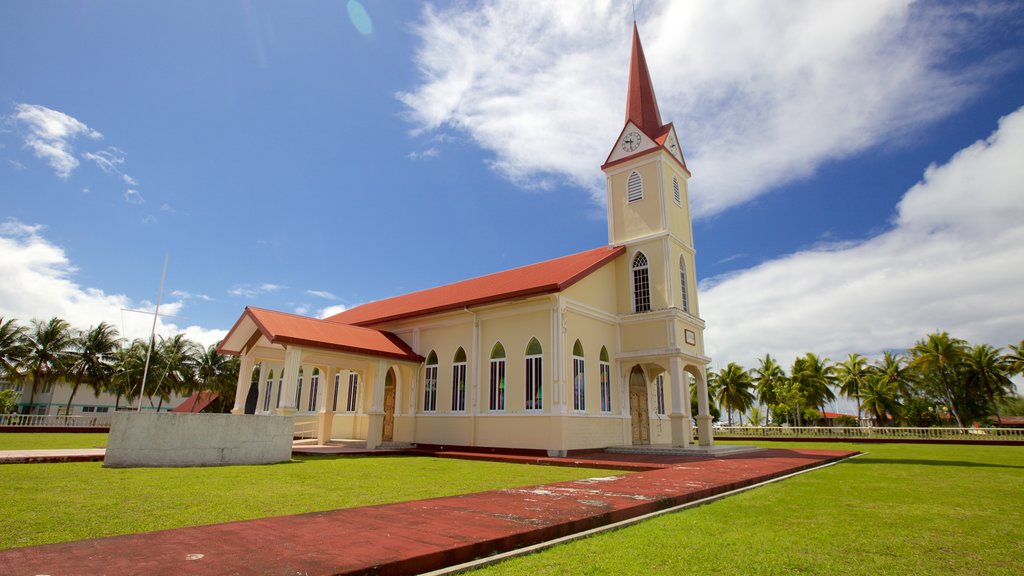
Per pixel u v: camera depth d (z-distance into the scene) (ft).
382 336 80.69
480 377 72.38
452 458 64.44
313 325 71.51
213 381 188.96
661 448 66.69
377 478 39.34
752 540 19.57
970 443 96.68
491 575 14.78
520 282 76.33
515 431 66.54
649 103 89.66
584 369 68.74
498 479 39.73
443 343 78.69
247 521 18.78
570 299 67.87
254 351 72.74
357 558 14.11
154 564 13.24
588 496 25.88
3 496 27.76
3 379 168.14
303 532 17.17
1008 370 175.11
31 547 14.70
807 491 33.22
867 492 32.83
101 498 27.55
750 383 228.43
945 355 181.57
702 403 75.10
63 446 64.44
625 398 74.69
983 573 16.29
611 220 83.30
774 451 69.46
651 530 20.92
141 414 43.93
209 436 46.88
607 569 15.57
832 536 20.59
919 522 23.61
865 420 221.05
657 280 75.66
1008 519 24.48
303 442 84.79
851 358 215.51
